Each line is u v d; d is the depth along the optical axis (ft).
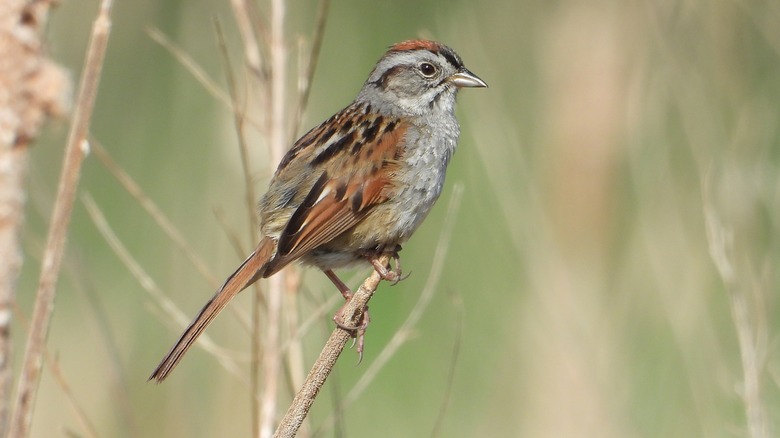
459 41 41.96
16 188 13.21
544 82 50.16
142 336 37.58
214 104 41.16
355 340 25.80
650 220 37.81
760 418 30.01
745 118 36.52
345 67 46.16
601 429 36.37
